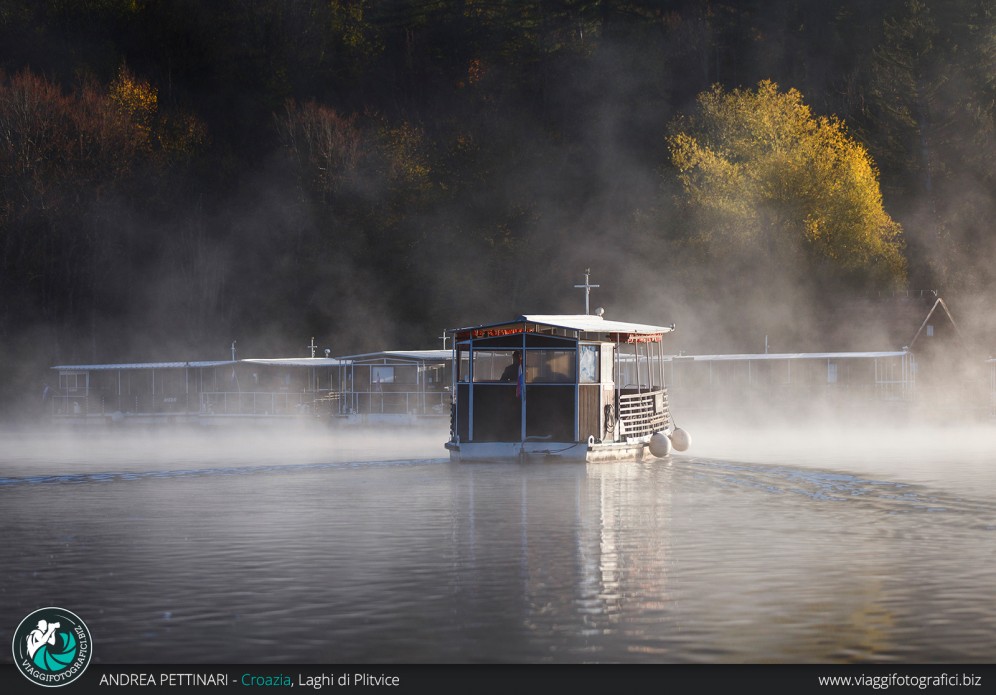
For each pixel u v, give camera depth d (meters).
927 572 23.14
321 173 123.94
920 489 38.59
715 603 20.38
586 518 31.52
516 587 21.80
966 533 28.47
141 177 118.88
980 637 18.20
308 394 81.88
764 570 23.42
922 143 124.31
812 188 107.56
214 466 49.28
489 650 17.67
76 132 113.81
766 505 34.25
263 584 22.17
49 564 24.45
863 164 108.75
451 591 21.45
